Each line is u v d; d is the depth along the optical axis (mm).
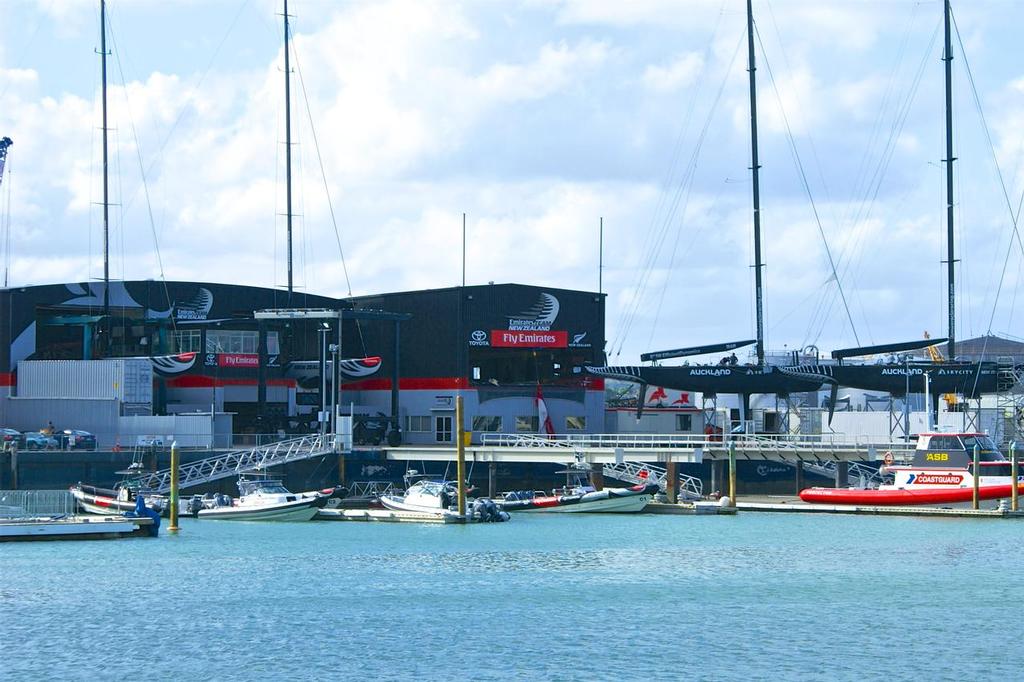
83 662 67312
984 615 78250
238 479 131500
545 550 101875
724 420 162000
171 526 112188
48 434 133250
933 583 88125
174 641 71438
